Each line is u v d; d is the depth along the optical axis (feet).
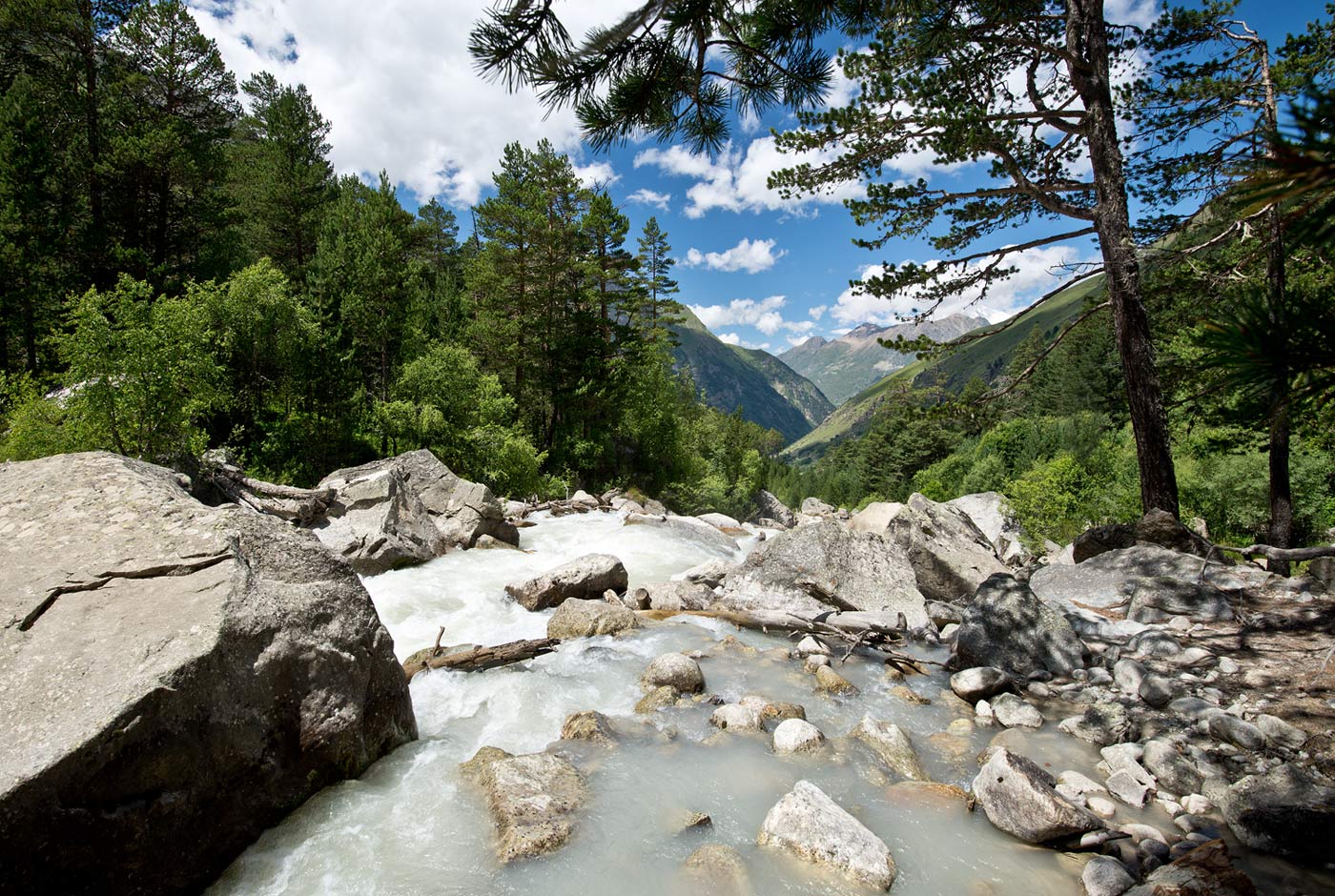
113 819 11.78
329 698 16.62
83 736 11.39
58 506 17.85
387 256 114.52
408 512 47.47
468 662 25.66
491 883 13.75
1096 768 18.79
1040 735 20.93
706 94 17.17
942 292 37.96
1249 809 14.99
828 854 14.32
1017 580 28.71
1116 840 14.94
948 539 41.37
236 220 113.60
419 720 21.43
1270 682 21.27
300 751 15.80
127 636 13.80
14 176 86.12
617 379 132.87
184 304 61.16
